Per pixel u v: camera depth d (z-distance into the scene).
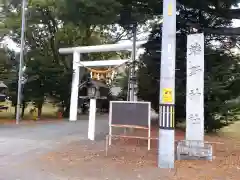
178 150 7.89
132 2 10.21
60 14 11.75
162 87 6.93
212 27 12.94
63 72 20.86
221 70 13.00
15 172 6.33
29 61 19.81
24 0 17.44
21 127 14.66
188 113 8.59
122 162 7.36
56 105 23.16
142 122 9.12
